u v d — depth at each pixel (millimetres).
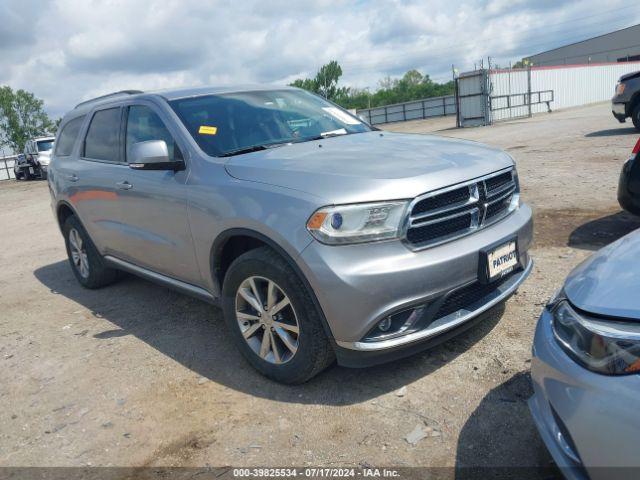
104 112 4895
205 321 4363
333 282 2684
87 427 3070
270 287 3064
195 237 3512
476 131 20516
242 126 3869
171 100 4078
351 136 3979
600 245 4902
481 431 2619
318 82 87625
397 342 2730
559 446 1948
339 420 2838
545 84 27844
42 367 3902
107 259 5039
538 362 2100
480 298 3102
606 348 1771
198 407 3121
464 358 3271
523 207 3547
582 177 7852
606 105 28406
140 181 4008
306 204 2789
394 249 2725
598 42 67062
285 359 3170
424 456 2506
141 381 3502
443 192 2842
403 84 99062
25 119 78625
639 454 1604
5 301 5625
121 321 4590
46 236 9125
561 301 2139
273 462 2588
